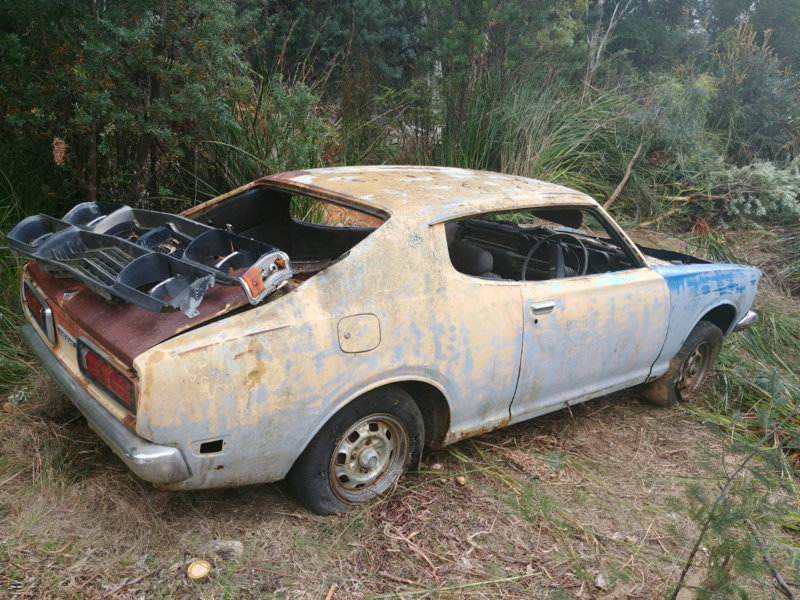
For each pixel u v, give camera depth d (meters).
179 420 2.15
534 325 3.12
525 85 8.17
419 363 2.71
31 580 2.19
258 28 8.58
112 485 2.71
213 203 3.40
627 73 10.86
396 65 11.41
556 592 2.33
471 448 3.50
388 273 2.60
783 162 9.48
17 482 2.67
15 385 3.39
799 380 4.89
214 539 2.54
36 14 3.78
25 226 2.89
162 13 4.34
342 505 2.79
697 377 4.47
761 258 7.43
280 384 2.32
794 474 3.72
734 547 2.33
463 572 2.58
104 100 3.86
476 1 8.01
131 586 2.24
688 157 8.82
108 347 2.27
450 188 3.12
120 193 4.70
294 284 2.81
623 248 3.74
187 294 2.11
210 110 4.45
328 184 3.12
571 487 3.29
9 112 3.99
